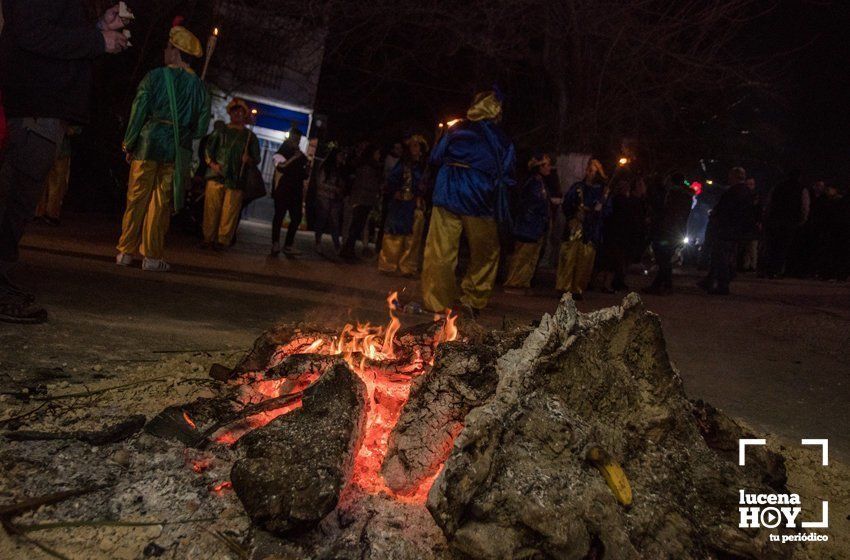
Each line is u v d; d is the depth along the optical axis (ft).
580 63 61.05
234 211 38.75
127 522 7.61
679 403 9.37
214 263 32.89
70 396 10.93
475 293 25.41
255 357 12.11
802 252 64.18
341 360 9.47
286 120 74.08
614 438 8.39
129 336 15.51
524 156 41.73
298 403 10.04
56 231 34.17
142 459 8.84
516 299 35.99
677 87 68.44
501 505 7.19
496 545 6.98
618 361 9.31
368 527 7.86
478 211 24.11
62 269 22.93
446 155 24.25
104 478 8.36
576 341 8.86
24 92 14.82
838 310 39.99
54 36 14.67
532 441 7.85
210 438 9.57
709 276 47.42
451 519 7.09
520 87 76.38
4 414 9.98
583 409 8.71
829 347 29.01
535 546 7.06
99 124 48.44
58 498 7.79
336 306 25.46
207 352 14.62
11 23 14.51
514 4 62.44
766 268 60.75
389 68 76.84
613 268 44.47
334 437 8.17
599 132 64.03
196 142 63.26
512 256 38.88
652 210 45.65
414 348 11.50
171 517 7.79
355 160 47.85
